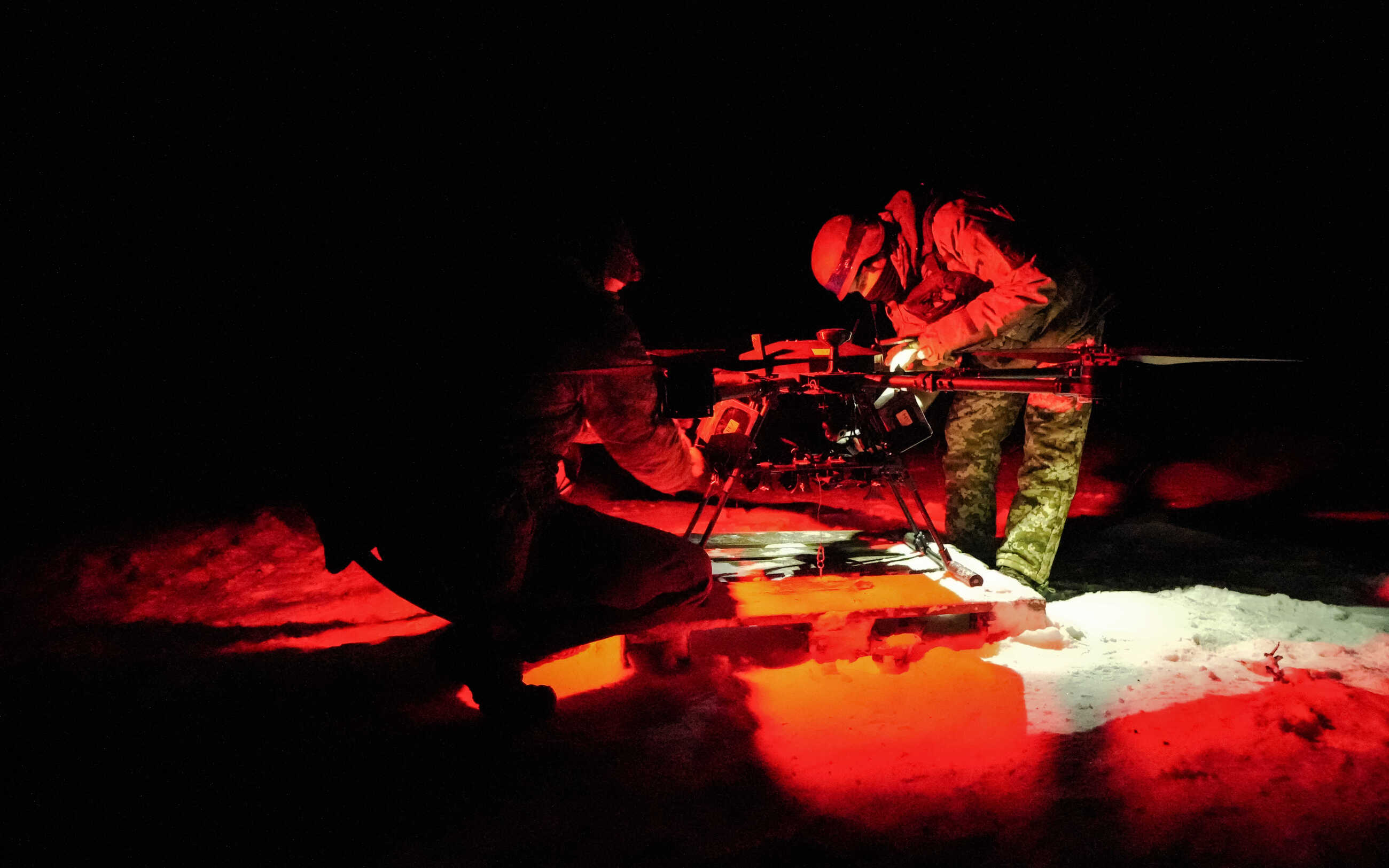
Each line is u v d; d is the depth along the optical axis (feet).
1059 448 12.13
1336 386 26.91
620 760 7.89
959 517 13.74
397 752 8.29
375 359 7.82
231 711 9.36
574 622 9.26
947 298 11.84
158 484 22.49
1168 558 14.66
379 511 8.00
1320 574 13.46
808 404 10.74
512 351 7.88
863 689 9.32
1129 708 8.43
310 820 7.14
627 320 8.48
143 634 12.25
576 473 9.86
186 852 6.76
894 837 6.56
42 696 9.89
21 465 24.04
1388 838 6.26
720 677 9.78
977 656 10.20
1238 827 6.46
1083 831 6.51
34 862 6.69
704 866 6.28
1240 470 22.39
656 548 9.29
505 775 7.72
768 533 14.76
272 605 13.78
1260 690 8.71
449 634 8.63
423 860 6.48
